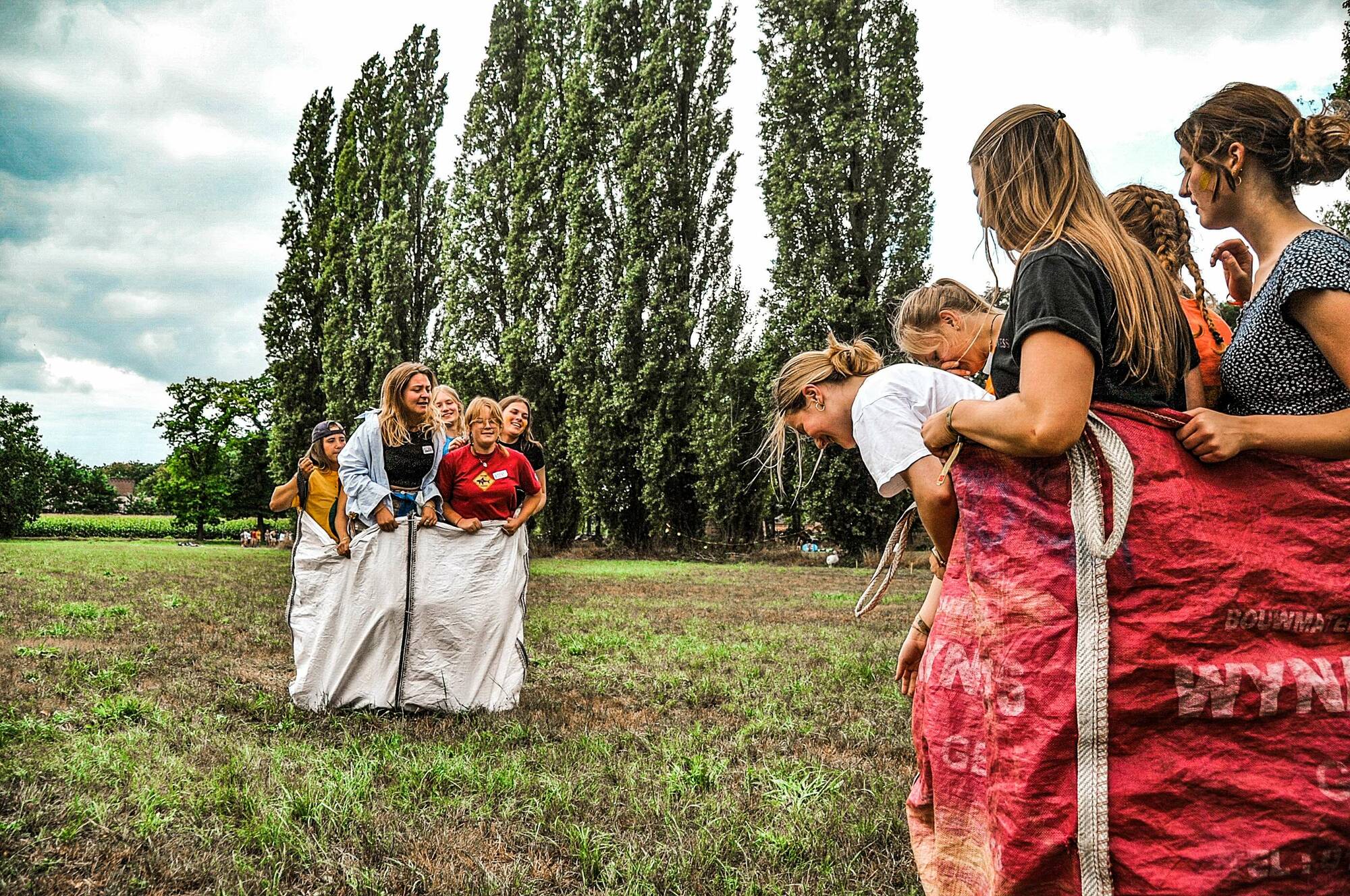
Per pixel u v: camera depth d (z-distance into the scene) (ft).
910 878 10.09
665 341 99.40
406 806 12.09
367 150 131.34
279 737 15.60
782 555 95.71
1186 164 6.80
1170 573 5.55
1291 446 5.67
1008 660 5.83
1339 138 6.08
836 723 17.21
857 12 84.48
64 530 196.54
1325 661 5.60
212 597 39.60
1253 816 5.42
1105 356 6.03
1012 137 6.59
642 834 11.35
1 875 9.45
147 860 10.02
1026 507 5.91
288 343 138.92
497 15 113.70
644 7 101.71
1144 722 5.51
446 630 18.78
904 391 7.93
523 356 105.40
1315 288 5.84
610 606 40.09
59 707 17.30
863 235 83.82
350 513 18.70
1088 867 5.49
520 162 108.47
